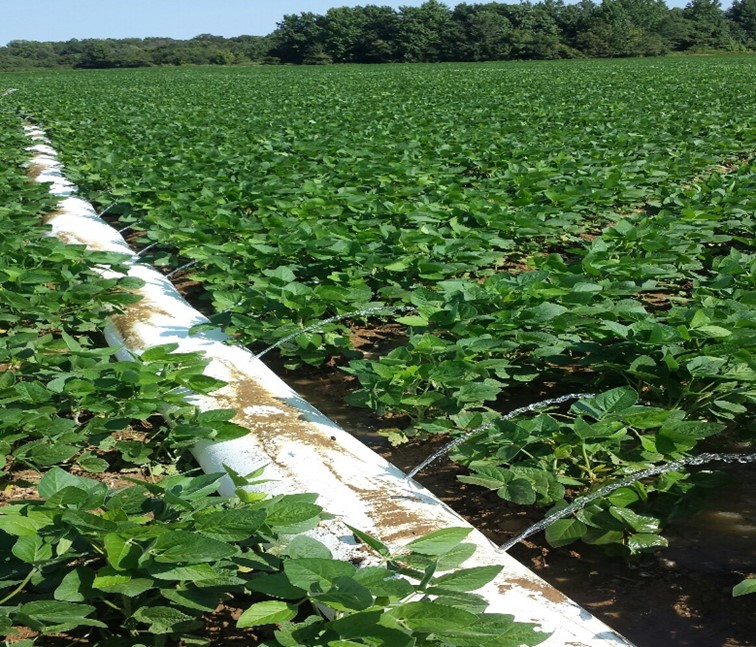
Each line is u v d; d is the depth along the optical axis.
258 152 13.41
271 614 2.44
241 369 4.93
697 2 99.31
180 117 21.34
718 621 3.09
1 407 4.34
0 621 2.49
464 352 4.64
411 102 25.62
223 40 122.50
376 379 4.38
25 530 2.73
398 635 2.24
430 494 3.65
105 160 12.55
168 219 8.30
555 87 31.70
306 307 5.52
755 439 4.43
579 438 3.77
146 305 6.20
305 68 69.56
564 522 3.43
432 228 7.34
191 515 2.87
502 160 11.92
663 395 4.45
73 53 121.12
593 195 8.96
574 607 2.82
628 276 6.08
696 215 7.79
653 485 3.77
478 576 2.55
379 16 84.31
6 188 10.43
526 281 5.55
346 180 10.41
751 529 3.66
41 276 6.11
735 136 14.83
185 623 2.79
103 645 2.74
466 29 79.44
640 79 35.25
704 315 4.51
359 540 3.10
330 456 3.79
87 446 4.43
